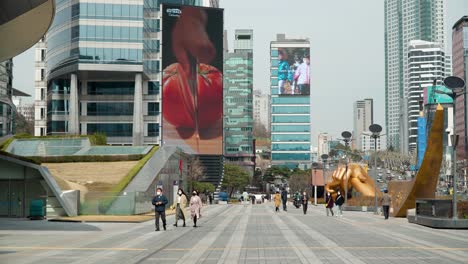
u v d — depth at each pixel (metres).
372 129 54.72
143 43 108.88
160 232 28.61
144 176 56.03
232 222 37.38
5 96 88.50
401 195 43.59
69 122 108.75
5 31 31.03
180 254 18.61
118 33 107.62
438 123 40.00
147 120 117.56
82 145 69.44
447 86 32.66
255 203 99.44
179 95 118.56
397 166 144.00
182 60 119.50
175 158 71.69
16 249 20.28
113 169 59.50
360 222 37.22
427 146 40.50
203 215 48.19
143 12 108.94
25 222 36.62
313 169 96.75
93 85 113.94
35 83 125.25
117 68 107.19
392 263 15.94
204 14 121.62
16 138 71.25
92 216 41.53
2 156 40.72
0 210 41.91
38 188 41.62
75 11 107.25
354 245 21.31
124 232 28.61
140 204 46.22
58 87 112.94
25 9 28.64
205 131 119.19
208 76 120.44
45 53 125.62
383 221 38.47
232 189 154.75
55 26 111.88
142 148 68.00
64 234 27.33
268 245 21.47
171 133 117.44
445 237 25.06
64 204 40.78
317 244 21.78
